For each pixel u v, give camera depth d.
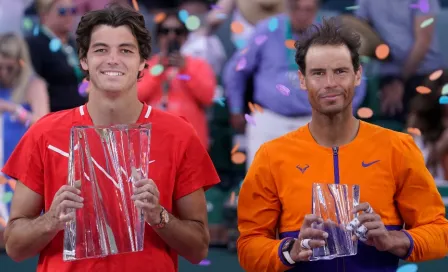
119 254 11.64
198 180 12.04
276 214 12.27
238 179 23.14
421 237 11.66
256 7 23.67
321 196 11.23
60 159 11.74
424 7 20.45
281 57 21.30
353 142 12.03
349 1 24.61
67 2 22.61
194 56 23.12
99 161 11.27
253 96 22.33
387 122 23.31
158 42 21.55
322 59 11.64
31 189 11.84
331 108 11.68
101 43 11.51
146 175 11.23
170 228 11.44
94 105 11.87
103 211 11.27
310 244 11.01
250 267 12.17
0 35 22.05
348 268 11.81
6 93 22.02
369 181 11.87
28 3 24.66
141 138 11.27
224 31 24.56
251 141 21.77
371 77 23.22
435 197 12.09
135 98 11.94
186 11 23.08
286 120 21.45
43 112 22.12
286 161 12.09
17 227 11.58
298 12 21.02
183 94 21.42
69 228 11.21
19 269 19.97
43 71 22.42
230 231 21.39
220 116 23.88
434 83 21.62
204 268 19.62
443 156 21.48
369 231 11.02
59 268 11.65
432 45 23.59
